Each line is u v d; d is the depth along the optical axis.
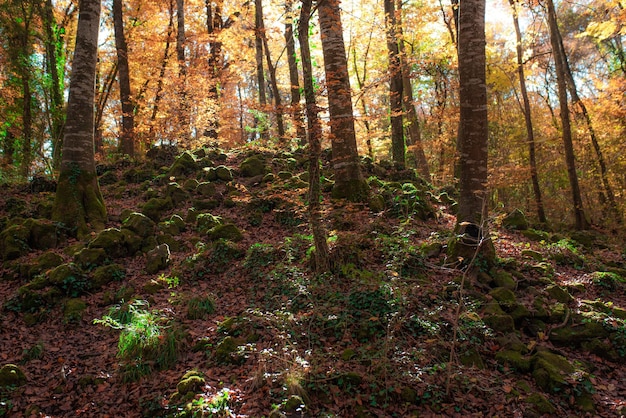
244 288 6.76
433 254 7.24
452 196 11.95
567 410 4.56
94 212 8.81
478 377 4.86
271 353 4.85
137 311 5.77
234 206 9.87
